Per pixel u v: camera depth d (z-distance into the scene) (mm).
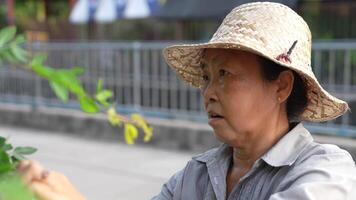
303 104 2010
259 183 1907
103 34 14562
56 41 14586
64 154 8211
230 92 1878
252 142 1948
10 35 1513
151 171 7121
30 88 10859
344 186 1680
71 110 10148
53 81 1452
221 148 2141
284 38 1864
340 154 1840
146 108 9320
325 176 1721
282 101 1938
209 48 1927
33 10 17281
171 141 8461
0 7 16312
